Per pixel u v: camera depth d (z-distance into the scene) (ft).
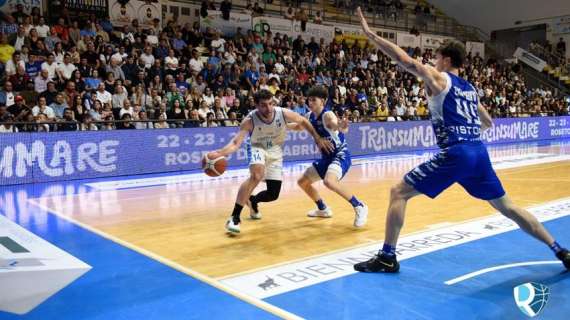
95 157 31.27
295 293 10.67
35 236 16.15
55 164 29.71
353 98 48.14
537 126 61.16
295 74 47.01
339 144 17.52
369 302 10.11
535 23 78.74
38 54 35.60
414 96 56.18
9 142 27.94
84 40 38.47
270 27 55.83
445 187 11.35
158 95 36.60
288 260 13.25
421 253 13.64
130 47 41.06
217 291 10.87
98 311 9.81
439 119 11.30
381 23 72.64
